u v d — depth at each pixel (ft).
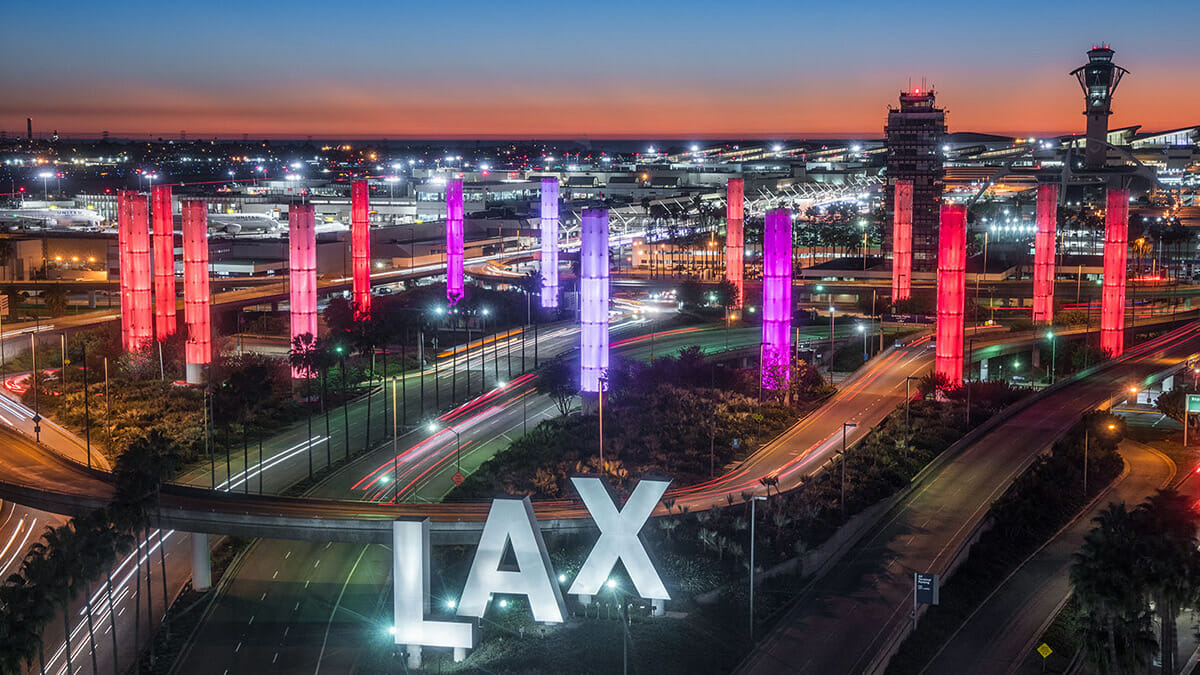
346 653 469.57
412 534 442.50
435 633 444.14
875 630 470.80
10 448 615.16
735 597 496.23
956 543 556.51
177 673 458.09
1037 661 459.73
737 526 546.67
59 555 423.64
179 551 578.25
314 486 650.02
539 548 448.65
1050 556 564.71
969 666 456.45
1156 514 431.02
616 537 463.83
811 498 576.61
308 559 563.89
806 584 514.27
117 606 517.96
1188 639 476.13
